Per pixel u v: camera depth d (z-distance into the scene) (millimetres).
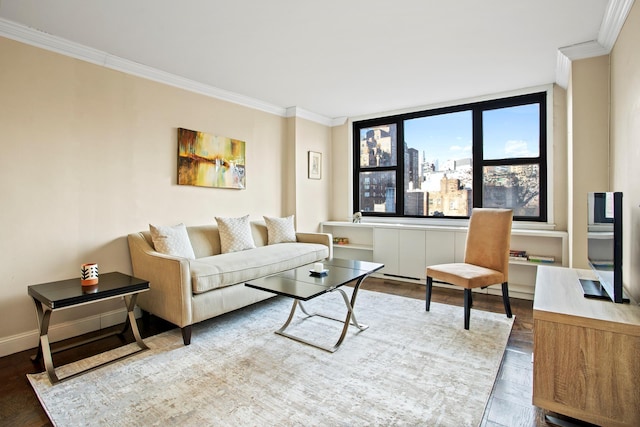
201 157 3713
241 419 1669
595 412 1592
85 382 2020
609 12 2234
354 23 2443
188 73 3406
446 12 2305
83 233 2820
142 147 3217
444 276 3033
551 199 3789
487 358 2293
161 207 3375
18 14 2281
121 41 2693
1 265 2408
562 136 3723
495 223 3135
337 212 5492
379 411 1730
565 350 1649
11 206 2447
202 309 2654
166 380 2033
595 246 2137
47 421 1691
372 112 5012
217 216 3924
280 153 4770
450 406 1772
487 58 3066
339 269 2893
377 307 3389
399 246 4508
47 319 2111
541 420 1683
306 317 3102
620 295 1789
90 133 2859
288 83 3721
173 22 2408
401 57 3037
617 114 2420
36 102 2551
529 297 3703
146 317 3088
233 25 2459
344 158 5387
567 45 2775
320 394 1880
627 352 1532
